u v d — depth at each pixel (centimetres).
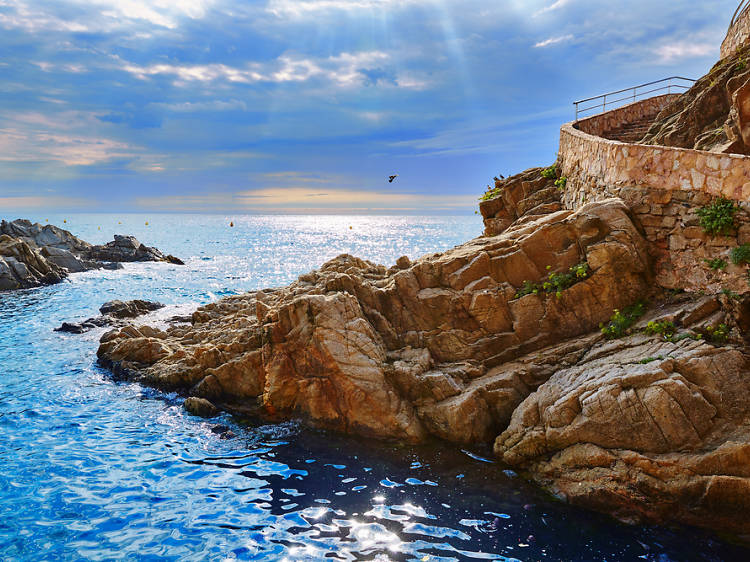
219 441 1397
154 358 1983
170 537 966
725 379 1047
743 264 1170
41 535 970
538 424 1181
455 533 970
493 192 2467
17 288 4097
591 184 1712
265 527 998
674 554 902
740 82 1603
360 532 977
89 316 3075
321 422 1449
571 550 916
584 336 1392
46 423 1512
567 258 1446
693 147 1769
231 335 1888
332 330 1438
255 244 10338
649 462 1000
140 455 1315
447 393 1358
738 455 942
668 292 1365
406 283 1561
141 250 6162
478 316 1466
